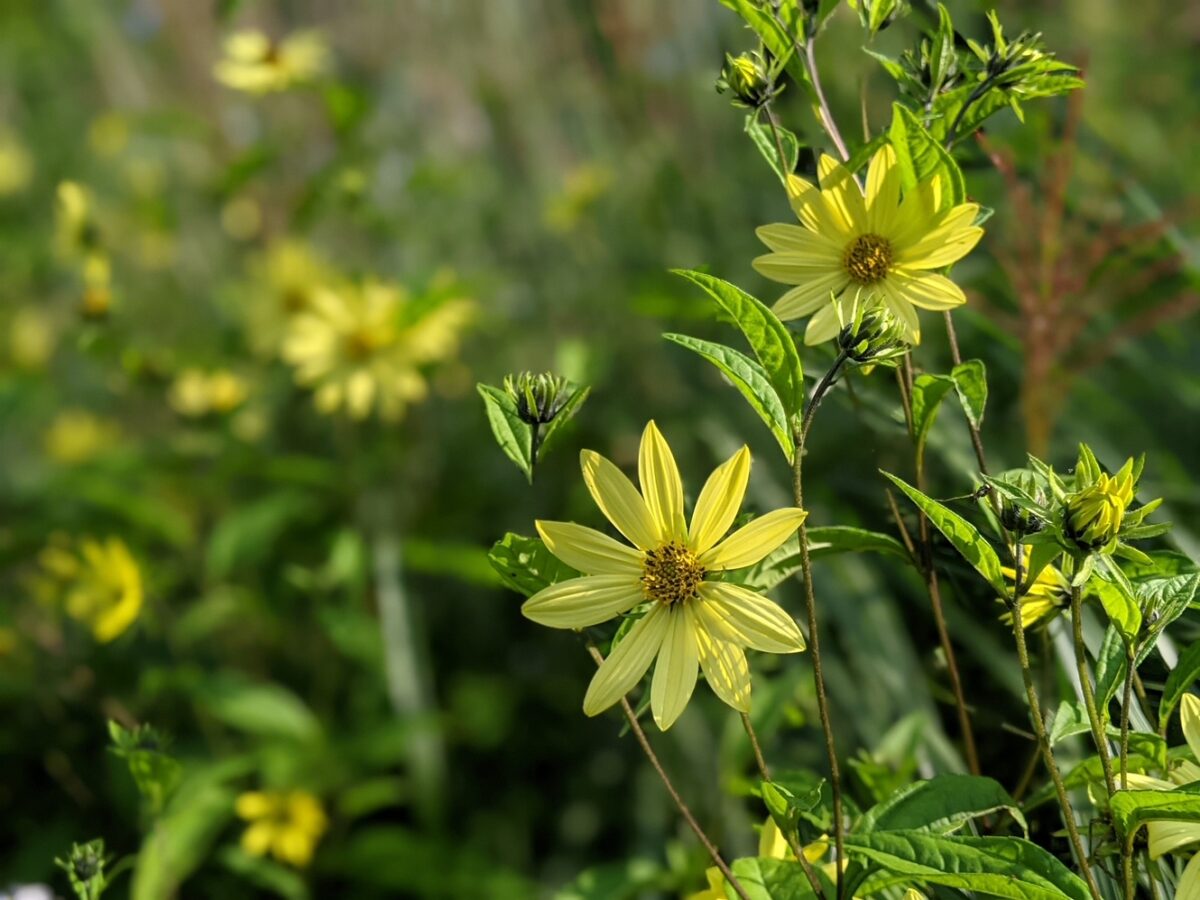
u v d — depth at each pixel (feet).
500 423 0.93
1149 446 2.17
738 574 1.02
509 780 2.47
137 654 2.42
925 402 1.01
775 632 0.85
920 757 1.45
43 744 2.29
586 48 3.29
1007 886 0.78
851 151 1.08
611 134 3.30
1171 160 2.81
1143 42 3.18
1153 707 1.10
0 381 2.91
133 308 3.10
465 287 2.64
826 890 0.96
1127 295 2.21
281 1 3.63
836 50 2.08
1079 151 2.23
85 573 2.38
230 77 2.80
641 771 2.32
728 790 1.63
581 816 2.37
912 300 0.96
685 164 3.11
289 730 2.25
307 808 2.24
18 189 3.69
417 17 3.43
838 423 2.02
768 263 1.00
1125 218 2.18
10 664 2.37
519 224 3.33
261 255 3.22
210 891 2.27
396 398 2.71
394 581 2.53
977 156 1.70
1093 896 0.79
